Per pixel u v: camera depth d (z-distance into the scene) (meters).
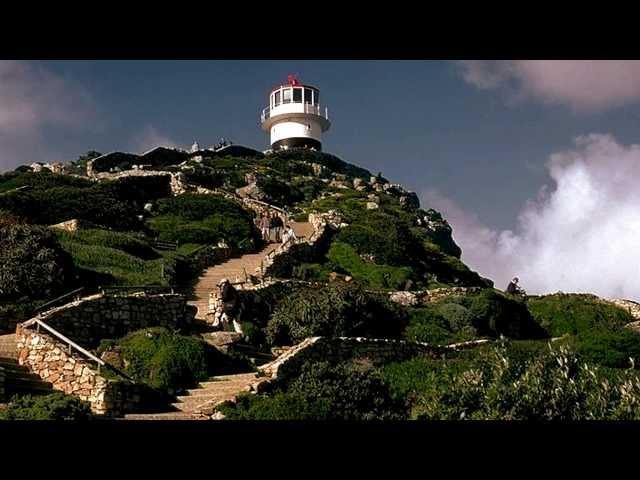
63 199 37.88
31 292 23.52
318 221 40.06
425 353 22.23
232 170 58.09
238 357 21.39
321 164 70.06
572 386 15.93
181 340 20.41
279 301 25.92
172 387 18.80
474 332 27.44
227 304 24.59
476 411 15.98
